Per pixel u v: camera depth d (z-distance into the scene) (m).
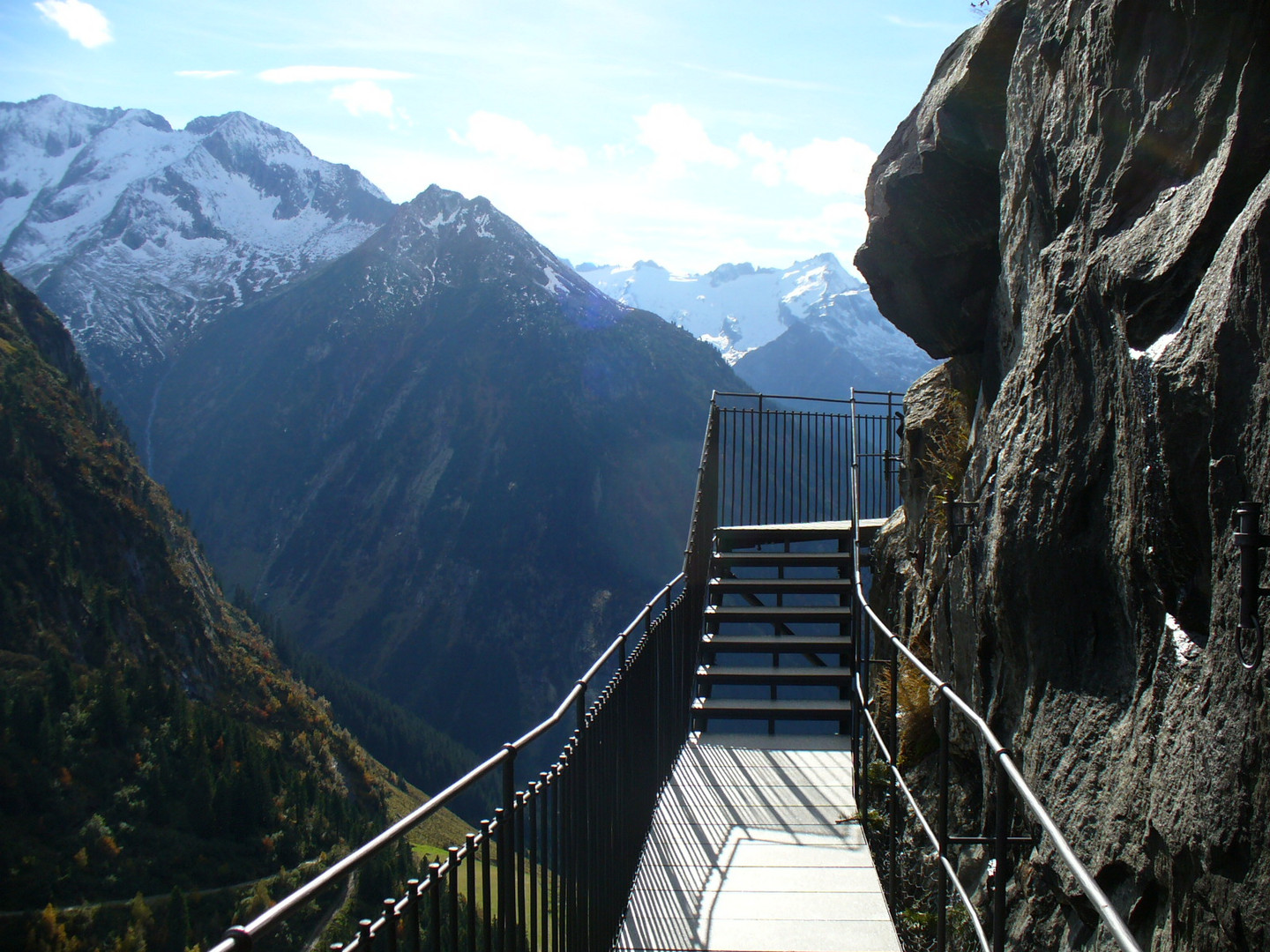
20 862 59.66
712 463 10.04
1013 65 4.70
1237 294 2.28
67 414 108.50
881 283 6.79
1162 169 3.13
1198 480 2.44
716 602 9.08
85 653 83.19
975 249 6.01
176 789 71.31
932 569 5.86
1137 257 2.94
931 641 5.67
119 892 60.72
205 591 113.00
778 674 8.03
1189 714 2.35
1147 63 3.27
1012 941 3.58
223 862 65.94
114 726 74.31
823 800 6.14
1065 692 3.29
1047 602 3.40
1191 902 2.30
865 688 5.98
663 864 5.13
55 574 86.50
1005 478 3.80
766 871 5.05
